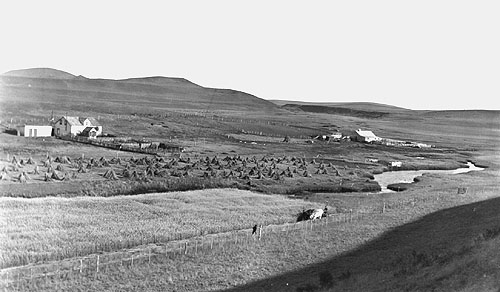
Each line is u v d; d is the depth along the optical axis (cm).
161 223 6488
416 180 11669
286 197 8875
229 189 9075
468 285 3200
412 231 6288
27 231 5684
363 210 7906
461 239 5034
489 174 12875
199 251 5547
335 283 4288
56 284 4425
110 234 5853
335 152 16212
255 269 5062
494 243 3966
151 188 8488
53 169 9000
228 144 15862
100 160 10212
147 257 5266
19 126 12975
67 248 5275
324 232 6425
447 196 8994
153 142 14125
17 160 9519
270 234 6306
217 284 4647
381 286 3825
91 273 4738
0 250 5053
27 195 7231
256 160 12319
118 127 16900
